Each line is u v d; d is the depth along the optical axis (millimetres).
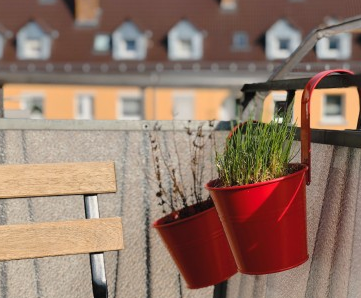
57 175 2145
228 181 2113
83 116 37062
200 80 36719
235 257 2111
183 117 36562
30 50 39094
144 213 2920
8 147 2795
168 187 2936
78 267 2771
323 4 40062
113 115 36844
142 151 2924
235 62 37906
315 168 2189
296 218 2045
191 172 2955
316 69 2930
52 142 2838
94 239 2107
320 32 2855
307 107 2053
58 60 38562
